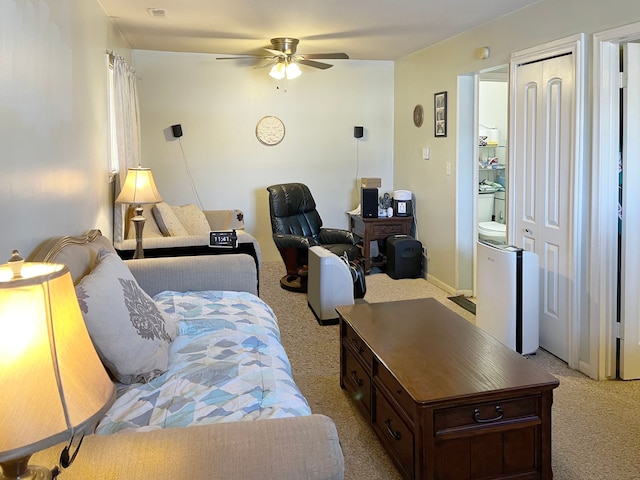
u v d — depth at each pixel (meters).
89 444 1.11
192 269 3.00
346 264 4.36
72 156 2.69
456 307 4.68
